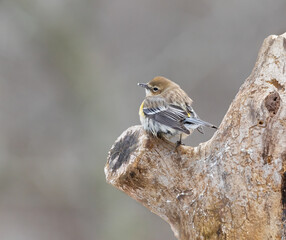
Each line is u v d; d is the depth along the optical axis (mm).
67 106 17047
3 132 16812
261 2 15961
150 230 15781
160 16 17078
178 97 9484
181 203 7336
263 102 6570
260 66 6789
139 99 16453
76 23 17531
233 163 6758
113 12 17531
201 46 16156
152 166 7438
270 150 6504
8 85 17281
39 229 16047
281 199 6473
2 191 16359
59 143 16797
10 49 17422
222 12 16391
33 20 17422
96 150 16438
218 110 15250
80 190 16359
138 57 16875
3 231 15898
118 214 16031
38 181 16531
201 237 7117
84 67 17141
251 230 6633
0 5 17453
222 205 6871
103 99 16766
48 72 17328
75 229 16125
